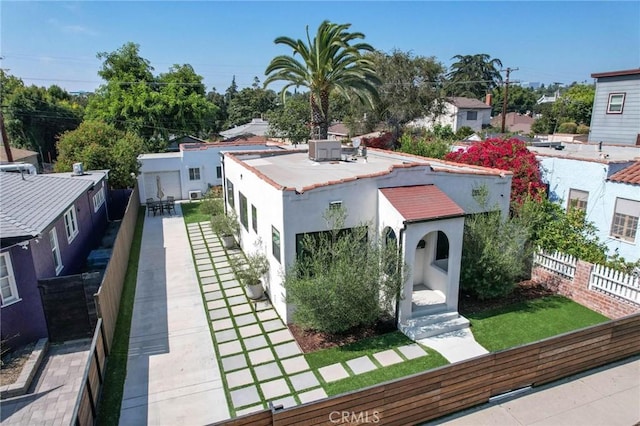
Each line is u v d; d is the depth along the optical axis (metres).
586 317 11.56
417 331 10.48
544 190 15.81
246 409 8.09
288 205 10.64
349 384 8.73
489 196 13.23
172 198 26.11
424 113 34.22
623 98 24.45
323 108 24.61
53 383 9.16
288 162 17.36
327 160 17.39
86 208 17.34
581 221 14.10
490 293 12.12
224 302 12.88
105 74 40.34
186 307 12.57
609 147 22.34
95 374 8.23
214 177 29.55
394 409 6.84
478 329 10.96
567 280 12.88
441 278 12.01
